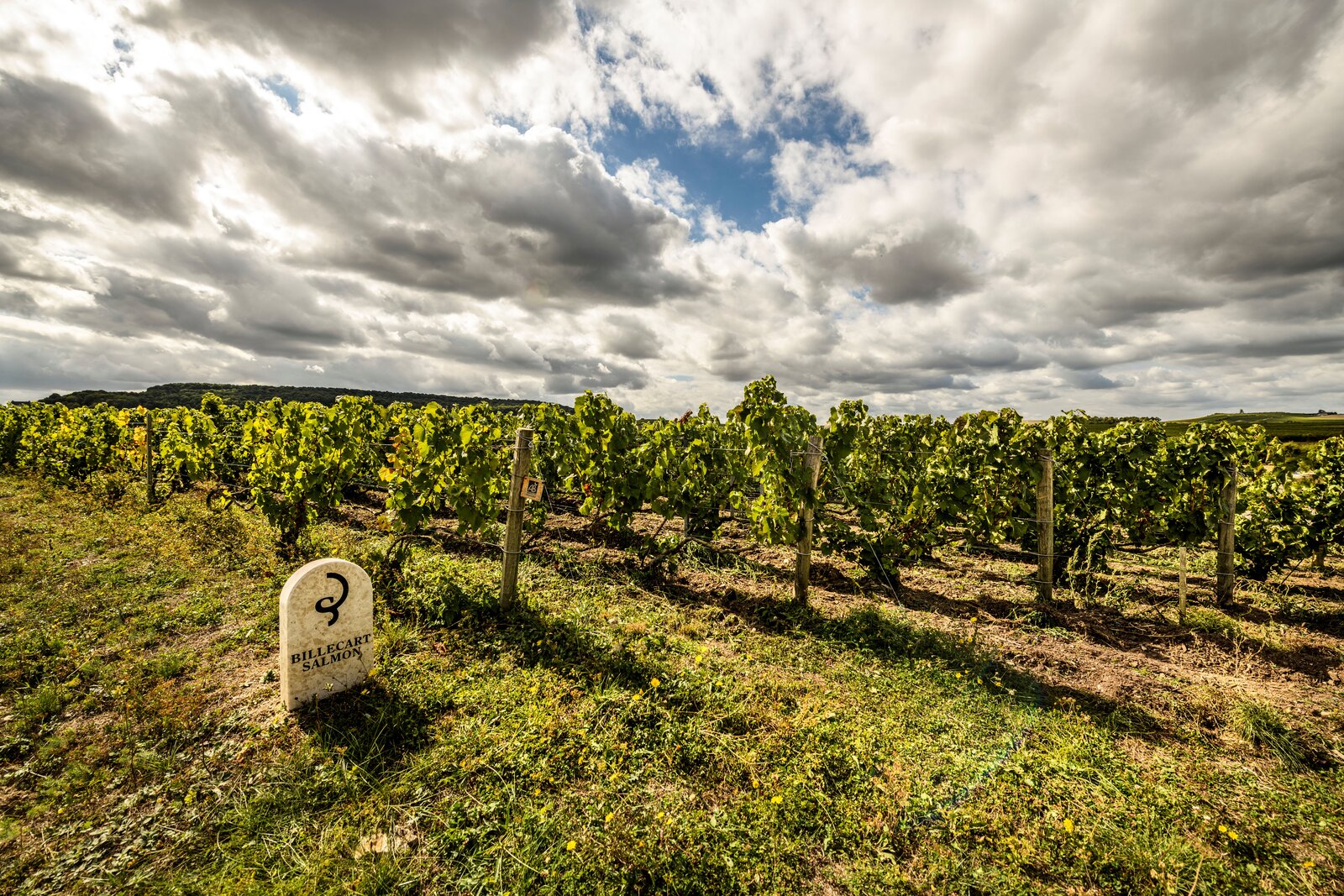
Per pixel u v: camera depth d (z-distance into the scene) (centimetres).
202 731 373
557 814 303
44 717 387
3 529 834
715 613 630
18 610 556
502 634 531
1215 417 7612
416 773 333
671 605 649
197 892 253
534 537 948
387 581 623
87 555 739
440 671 461
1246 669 519
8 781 326
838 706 429
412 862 273
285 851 278
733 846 287
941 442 1068
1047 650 551
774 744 373
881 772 352
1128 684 475
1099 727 414
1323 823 317
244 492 1147
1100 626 619
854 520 1228
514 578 583
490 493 781
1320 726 413
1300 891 270
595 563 793
